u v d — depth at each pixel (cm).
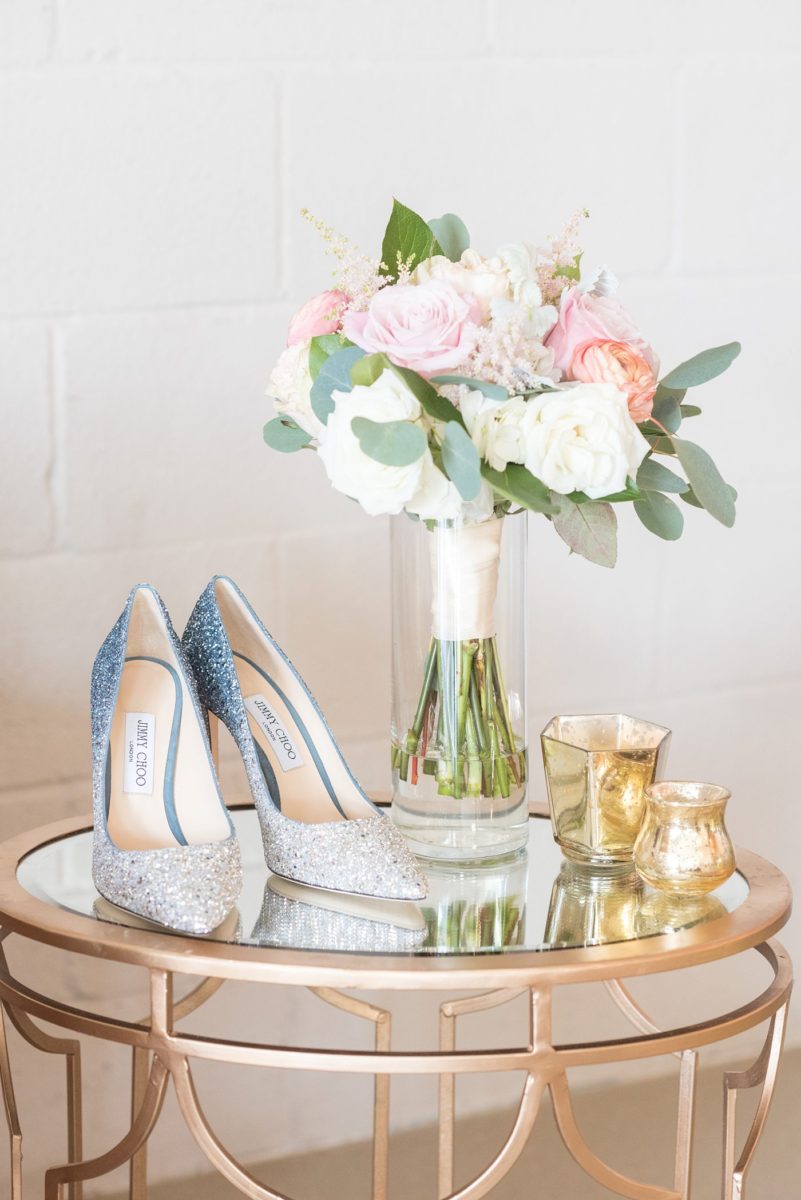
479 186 137
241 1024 140
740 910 88
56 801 128
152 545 128
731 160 147
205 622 99
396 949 81
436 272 90
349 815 98
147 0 121
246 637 103
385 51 131
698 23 143
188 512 129
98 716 96
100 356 123
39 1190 133
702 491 93
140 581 128
